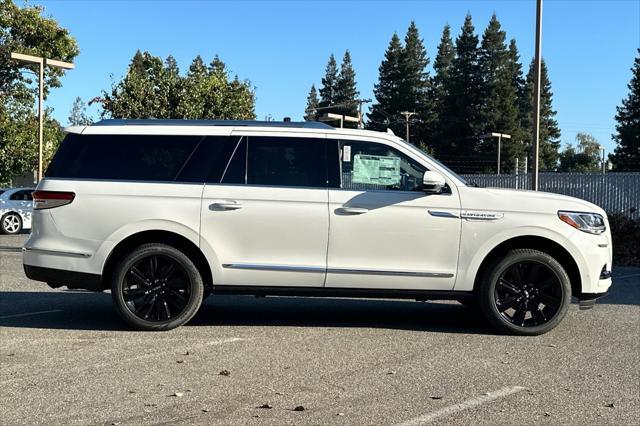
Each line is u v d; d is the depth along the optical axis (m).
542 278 6.82
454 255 6.72
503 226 6.71
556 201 6.86
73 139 6.93
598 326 7.34
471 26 73.88
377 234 6.69
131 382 5.12
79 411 4.48
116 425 4.24
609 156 67.31
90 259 6.70
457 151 74.19
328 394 4.87
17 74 30.61
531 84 86.69
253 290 6.78
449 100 75.00
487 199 6.78
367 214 6.67
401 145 6.91
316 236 6.68
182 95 30.16
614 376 5.40
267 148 6.87
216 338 6.55
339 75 96.75
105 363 5.63
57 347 6.16
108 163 6.84
